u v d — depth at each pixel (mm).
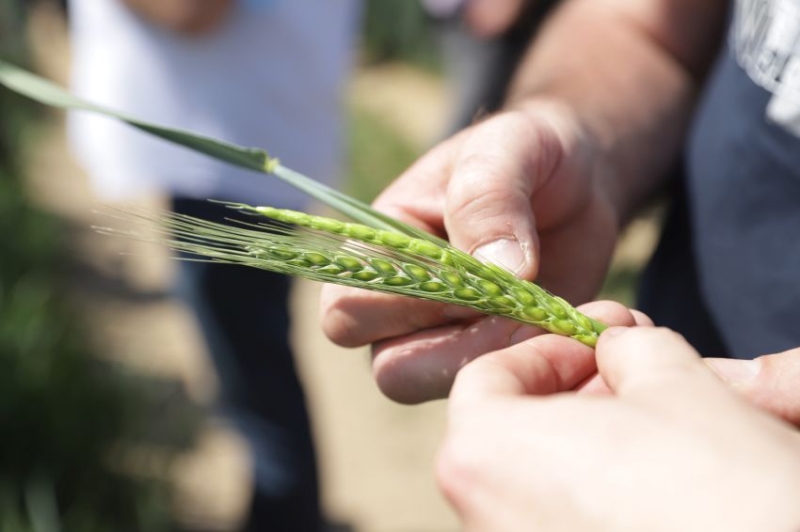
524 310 318
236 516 896
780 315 408
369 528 892
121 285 1294
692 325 455
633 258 1021
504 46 973
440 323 353
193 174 669
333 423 1045
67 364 919
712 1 477
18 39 1998
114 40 663
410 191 385
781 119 405
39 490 788
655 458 236
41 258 1170
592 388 310
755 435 240
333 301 360
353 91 2154
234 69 658
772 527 225
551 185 375
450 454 256
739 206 422
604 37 479
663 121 465
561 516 238
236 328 696
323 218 315
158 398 1051
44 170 1668
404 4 2297
